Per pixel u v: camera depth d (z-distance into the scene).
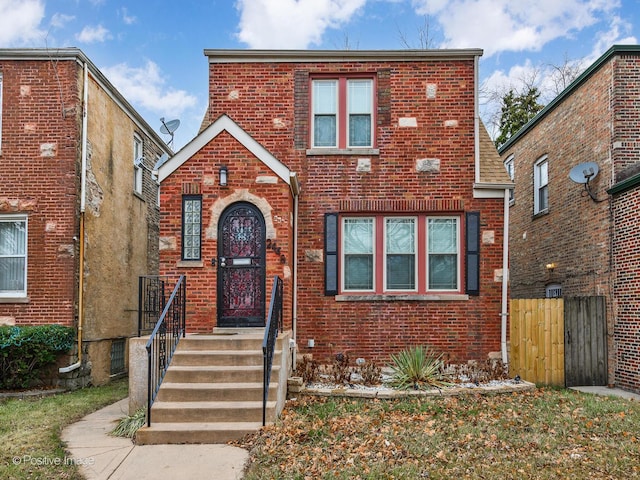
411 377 8.03
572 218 11.30
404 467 4.88
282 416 6.49
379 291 9.77
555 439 5.77
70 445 5.80
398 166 9.84
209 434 5.81
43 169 10.10
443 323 9.54
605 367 9.72
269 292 8.49
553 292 12.39
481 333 9.52
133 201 13.34
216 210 8.63
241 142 8.71
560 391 8.69
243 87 10.04
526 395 7.90
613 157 9.66
